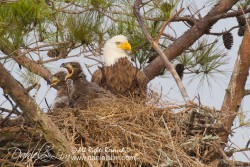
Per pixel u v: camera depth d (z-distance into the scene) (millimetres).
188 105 12531
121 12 14141
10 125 12438
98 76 15125
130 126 12258
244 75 13500
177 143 12078
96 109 12867
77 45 14156
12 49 12227
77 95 14031
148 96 13625
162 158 11711
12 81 10750
